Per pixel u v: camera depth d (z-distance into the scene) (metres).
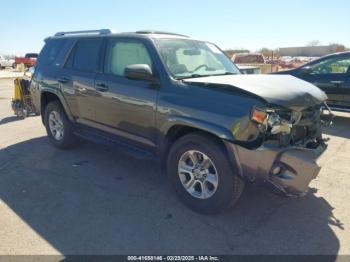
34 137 6.25
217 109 2.99
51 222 3.19
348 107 7.53
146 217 3.29
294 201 3.62
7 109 9.64
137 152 3.98
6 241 2.88
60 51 5.16
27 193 3.81
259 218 3.28
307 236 2.99
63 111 5.17
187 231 3.05
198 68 3.88
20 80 8.09
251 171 2.90
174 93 3.35
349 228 3.11
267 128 2.84
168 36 4.08
